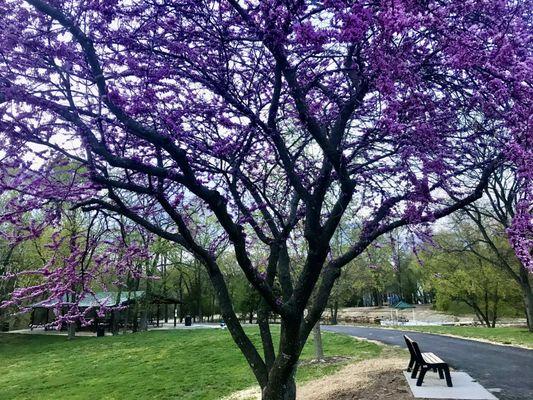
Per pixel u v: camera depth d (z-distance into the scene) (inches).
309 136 204.7
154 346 838.5
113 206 163.9
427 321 1664.6
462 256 999.0
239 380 485.7
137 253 205.0
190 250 187.3
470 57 121.3
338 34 116.1
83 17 151.5
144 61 154.7
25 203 150.0
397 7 110.6
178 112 160.4
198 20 165.3
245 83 186.1
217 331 1003.9
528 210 125.3
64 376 653.3
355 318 1589.6
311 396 346.6
